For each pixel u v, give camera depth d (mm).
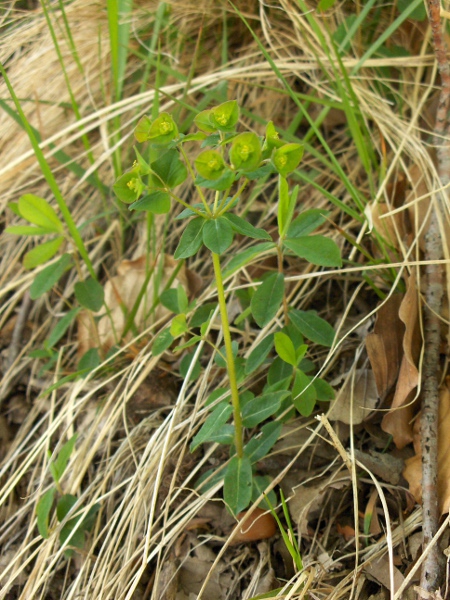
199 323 575
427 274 588
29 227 605
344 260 598
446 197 587
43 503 552
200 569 545
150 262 678
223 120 449
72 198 746
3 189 743
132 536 553
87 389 648
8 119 747
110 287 679
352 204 667
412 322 556
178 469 576
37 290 616
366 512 532
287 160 454
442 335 575
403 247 604
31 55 753
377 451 560
